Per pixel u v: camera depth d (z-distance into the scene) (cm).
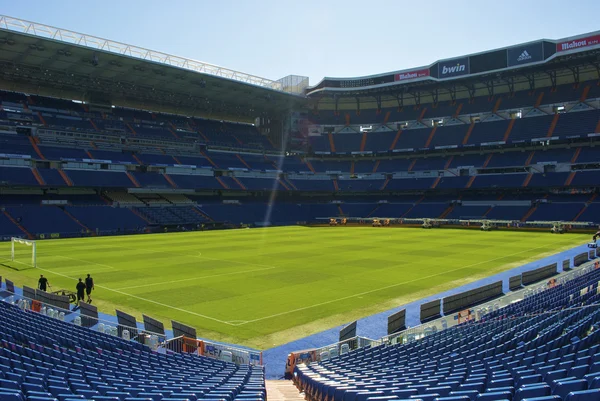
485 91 10856
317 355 1914
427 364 1364
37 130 8469
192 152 10344
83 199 8538
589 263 4303
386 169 11125
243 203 10269
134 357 1642
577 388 791
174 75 8519
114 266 4297
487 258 4750
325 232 8081
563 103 9750
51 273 3934
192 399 941
